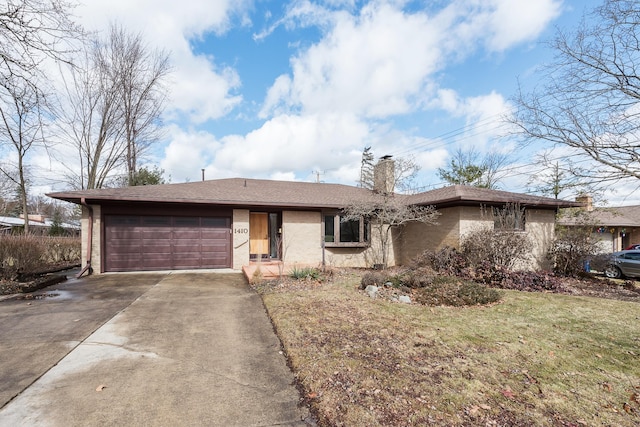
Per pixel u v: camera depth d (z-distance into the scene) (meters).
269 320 5.20
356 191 15.01
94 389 2.96
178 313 5.50
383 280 7.58
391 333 4.49
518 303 6.65
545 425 2.51
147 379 3.17
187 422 2.51
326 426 2.47
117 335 4.37
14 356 3.65
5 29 6.26
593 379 3.31
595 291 8.34
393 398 2.84
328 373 3.28
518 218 10.63
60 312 5.46
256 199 11.30
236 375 3.31
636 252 10.93
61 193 9.14
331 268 10.24
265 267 10.64
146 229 10.36
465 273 8.88
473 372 3.38
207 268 10.92
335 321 4.98
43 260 9.50
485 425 2.48
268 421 2.55
